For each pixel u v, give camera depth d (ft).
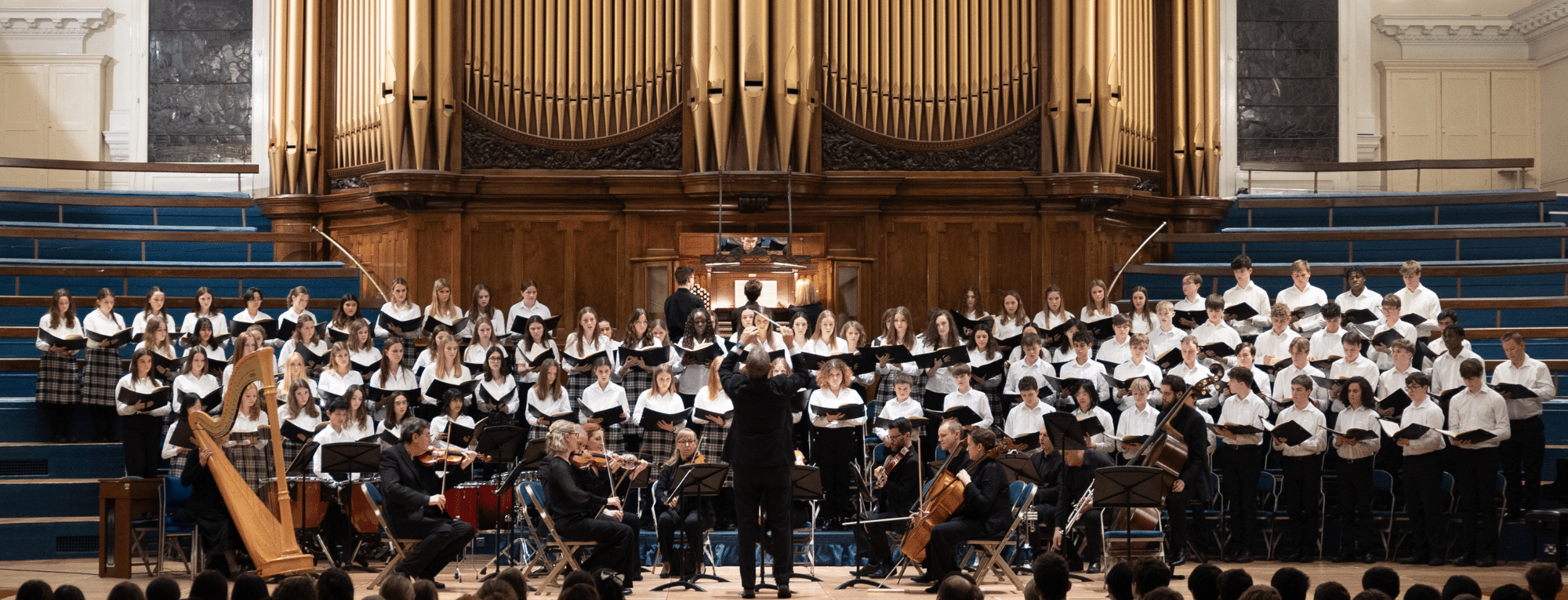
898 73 44.04
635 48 43.91
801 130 43.29
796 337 36.94
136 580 32.07
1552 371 40.70
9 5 53.98
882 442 35.50
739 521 28.27
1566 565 32.04
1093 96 43.86
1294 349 35.76
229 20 54.65
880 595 28.78
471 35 43.86
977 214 45.03
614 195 43.96
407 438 30.01
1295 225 49.44
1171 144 48.37
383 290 45.55
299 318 37.45
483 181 43.75
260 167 53.11
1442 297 44.52
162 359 36.45
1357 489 34.58
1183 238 47.55
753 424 27.91
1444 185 56.08
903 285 44.88
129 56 54.60
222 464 28.04
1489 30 56.54
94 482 36.94
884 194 43.96
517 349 37.63
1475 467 33.81
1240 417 34.76
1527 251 46.06
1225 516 35.76
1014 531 31.07
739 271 40.50
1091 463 31.86
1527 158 53.93
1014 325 39.42
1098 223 45.24
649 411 32.86
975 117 44.37
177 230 46.91
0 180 53.78
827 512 34.63
